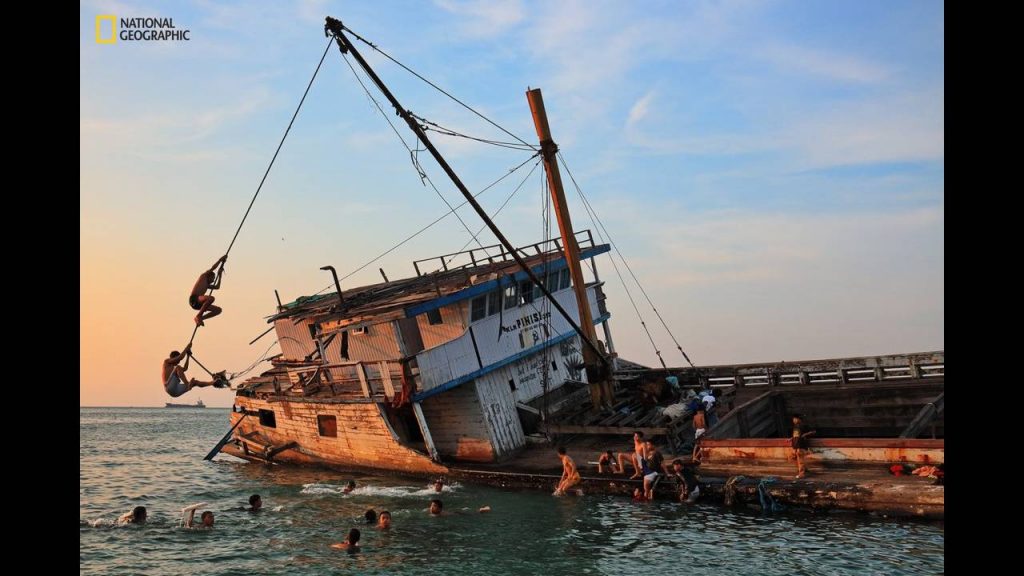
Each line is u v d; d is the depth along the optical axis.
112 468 38.28
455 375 28.30
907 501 18.94
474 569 16.72
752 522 19.84
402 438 30.67
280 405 34.22
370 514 21.59
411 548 18.58
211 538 20.09
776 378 31.16
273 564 17.48
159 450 51.34
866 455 21.22
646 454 23.50
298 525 21.47
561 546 18.36
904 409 27.59
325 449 32.41
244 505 24.97
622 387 33.03
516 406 30.45
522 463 28.30
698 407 27.73
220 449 38.19
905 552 16.55
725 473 23.22
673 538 18.66
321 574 16.61
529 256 35.91
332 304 34.28
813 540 17.83
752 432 27.91
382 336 30.95
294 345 36.28
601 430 27.75
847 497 19.75
